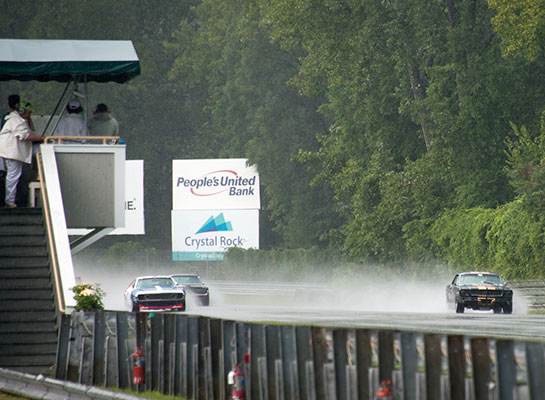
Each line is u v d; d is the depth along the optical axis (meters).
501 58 144.62
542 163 120.06
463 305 100.19
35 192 71.88
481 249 131.88
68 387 43.78
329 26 157.62
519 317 87.81
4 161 69.62
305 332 36.09
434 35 147.25
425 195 150.12
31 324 58.00
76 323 51.25
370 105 158.00
